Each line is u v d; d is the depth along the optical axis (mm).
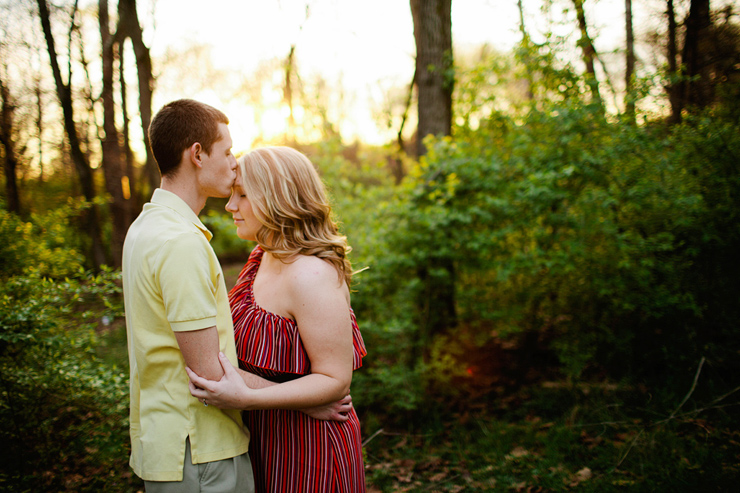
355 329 1554
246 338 1422
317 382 1312
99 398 2625
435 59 4961
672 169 3564
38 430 2465
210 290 1260
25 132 6887
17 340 2291
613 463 2770
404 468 3037
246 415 1507
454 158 4047
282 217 1386
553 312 4164
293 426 1417
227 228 4156
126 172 8062
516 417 3598
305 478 1387
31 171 7414
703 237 3439
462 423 3572
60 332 2594
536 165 3881
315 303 1332
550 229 3984
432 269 4000
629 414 3328
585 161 3758
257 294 1494
